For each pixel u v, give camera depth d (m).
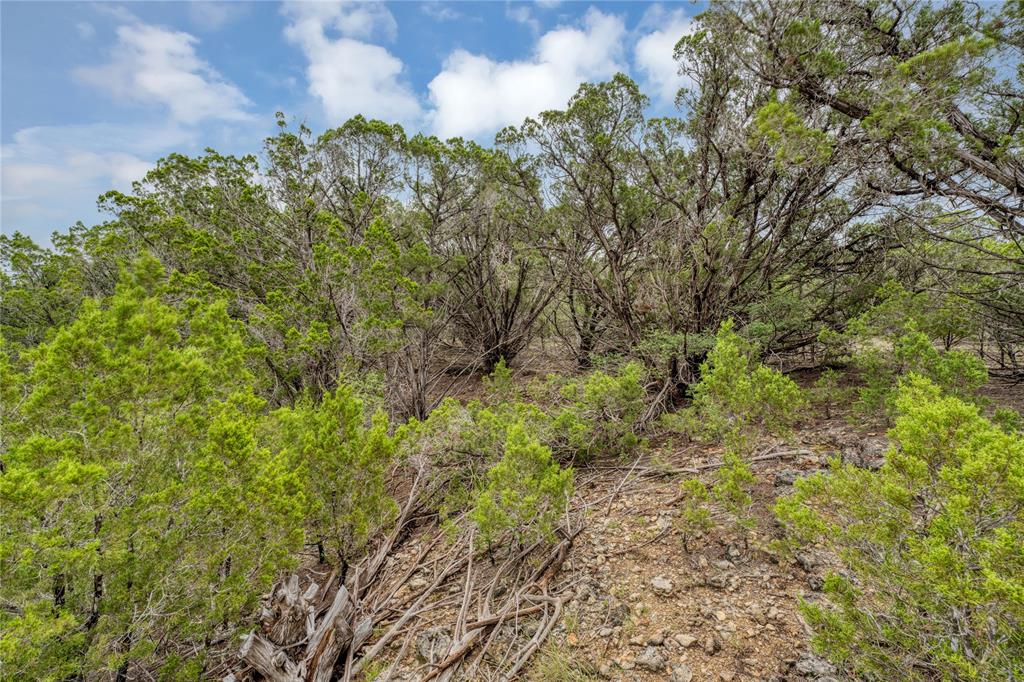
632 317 8.19
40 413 2.87
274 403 7.41
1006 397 4.95
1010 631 1.57
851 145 4.70
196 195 9.05
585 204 8.23
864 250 7.19
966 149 4.16
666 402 6.82
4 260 8.84
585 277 9.01
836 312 7.20
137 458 2.98
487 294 11.20
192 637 3.00
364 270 7.27
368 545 4.62
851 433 4.58
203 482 3.00
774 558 3.23
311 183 9.59
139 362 3.05
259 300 8.19
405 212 11.05
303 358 7.29
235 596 3.00
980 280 5.30
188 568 2.92
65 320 8.24
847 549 2.19
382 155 9.81
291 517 3.24
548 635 3.00
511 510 3.81
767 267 7.32
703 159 7.17
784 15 4.93
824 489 2.35
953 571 1.70
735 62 6.08
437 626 3.34
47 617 2.38
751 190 7.33
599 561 3.61
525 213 9.65
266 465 3.40
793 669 2.40
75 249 9.10
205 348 4.37
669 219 7.65
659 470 4.90
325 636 3.07
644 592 3.18
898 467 2.04
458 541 4.42
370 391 7.14
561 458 5.63
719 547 3.47
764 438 4.88
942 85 3.89
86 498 2.67
